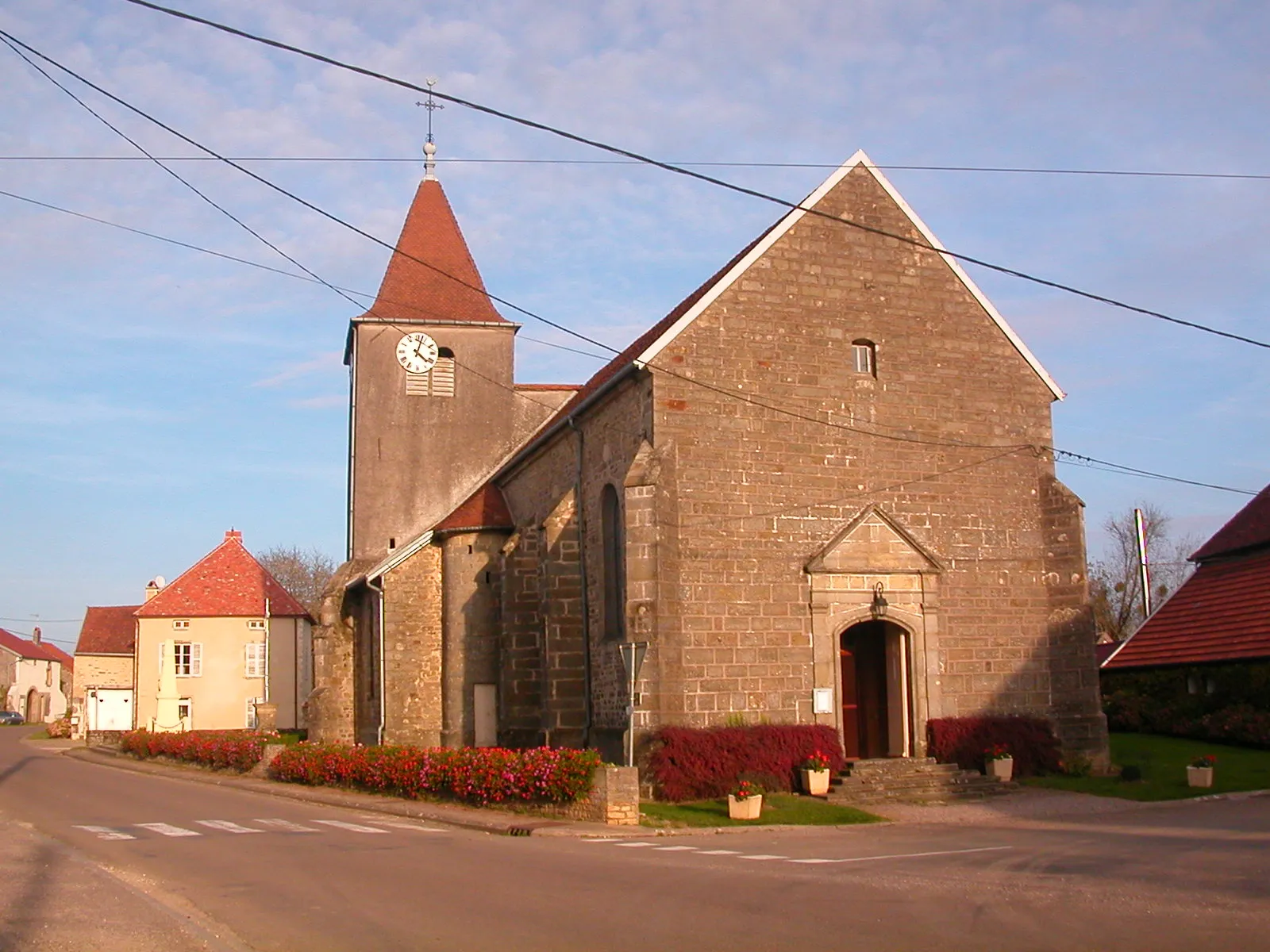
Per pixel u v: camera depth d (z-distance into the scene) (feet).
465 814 70.85
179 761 128.16
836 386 86.94
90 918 33.68
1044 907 37.58
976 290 92.07
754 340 85.20
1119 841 58.13
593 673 91.86
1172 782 85.25
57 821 66.44
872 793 78.69
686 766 75.97
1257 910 36.94
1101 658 139.44
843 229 89.04
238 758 110.83
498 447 131.34
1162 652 115.24
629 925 34.63
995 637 88.38
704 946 31.81
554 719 91.97
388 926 34.53
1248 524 122.11
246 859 48.88
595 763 68.28
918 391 89.30
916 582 86.63
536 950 31.35
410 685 114.62
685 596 80.53
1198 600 118.42
